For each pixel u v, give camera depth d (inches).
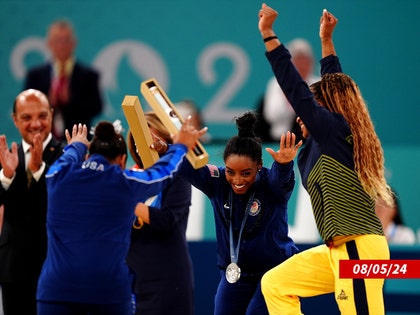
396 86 1526.8
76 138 643.5
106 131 615.5
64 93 1342.3
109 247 599.5
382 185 632.4
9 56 1569.9
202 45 1544.0
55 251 604.4
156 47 1551.4
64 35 1344.7
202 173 677.9
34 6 1571.1
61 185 601.9
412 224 1130.7
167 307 692.7
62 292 599.5
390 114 1530.5
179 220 697.0
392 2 1519.4
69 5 1572.3
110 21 1556.3
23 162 716.0
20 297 714.8
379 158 634.2
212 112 1536.7
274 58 626.8
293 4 1523.1
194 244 880.3
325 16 698.8
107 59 1558.8
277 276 660.7
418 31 1520.7
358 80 1531.7
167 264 694.5
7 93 1562.5
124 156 623.8
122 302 609.9
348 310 622.5
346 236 619.5
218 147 1119.6
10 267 708.0
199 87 1544.0
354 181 624.7
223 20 1537.9
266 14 629.3
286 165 649.0
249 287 690.2
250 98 1534.2
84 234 598.2
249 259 679.7
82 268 597.0
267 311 673.0
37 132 723.4
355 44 1528.1
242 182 651.5
